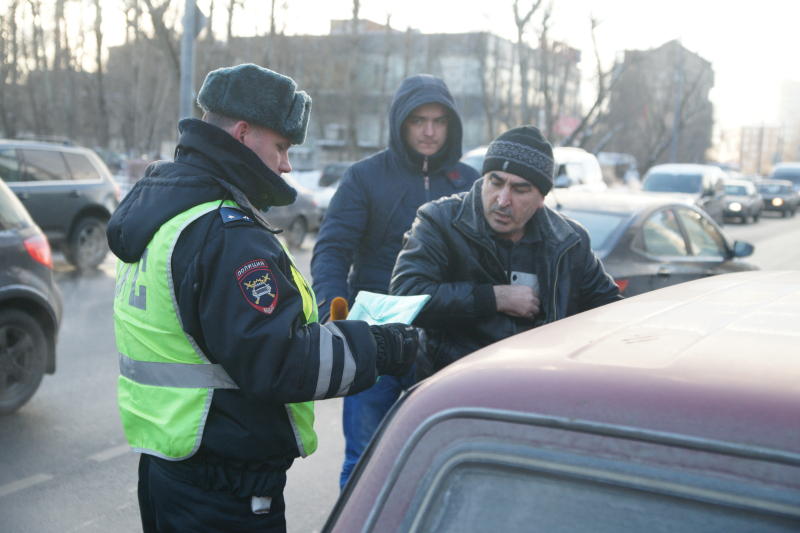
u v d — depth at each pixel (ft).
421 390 4.28
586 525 3.56
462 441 3.92
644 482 3.49
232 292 5.88
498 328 8.92
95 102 141.90
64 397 18.78
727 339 4.42
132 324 6.31
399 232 11.71
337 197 11.67
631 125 157.07
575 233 9.09
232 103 6.34
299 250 49.70
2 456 15.17
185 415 6.15
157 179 6.34
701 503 3.37
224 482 6.25
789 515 3.20
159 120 132.57
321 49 142.82
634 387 3.75
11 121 137.49
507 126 130.11
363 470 4.26
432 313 8.80
